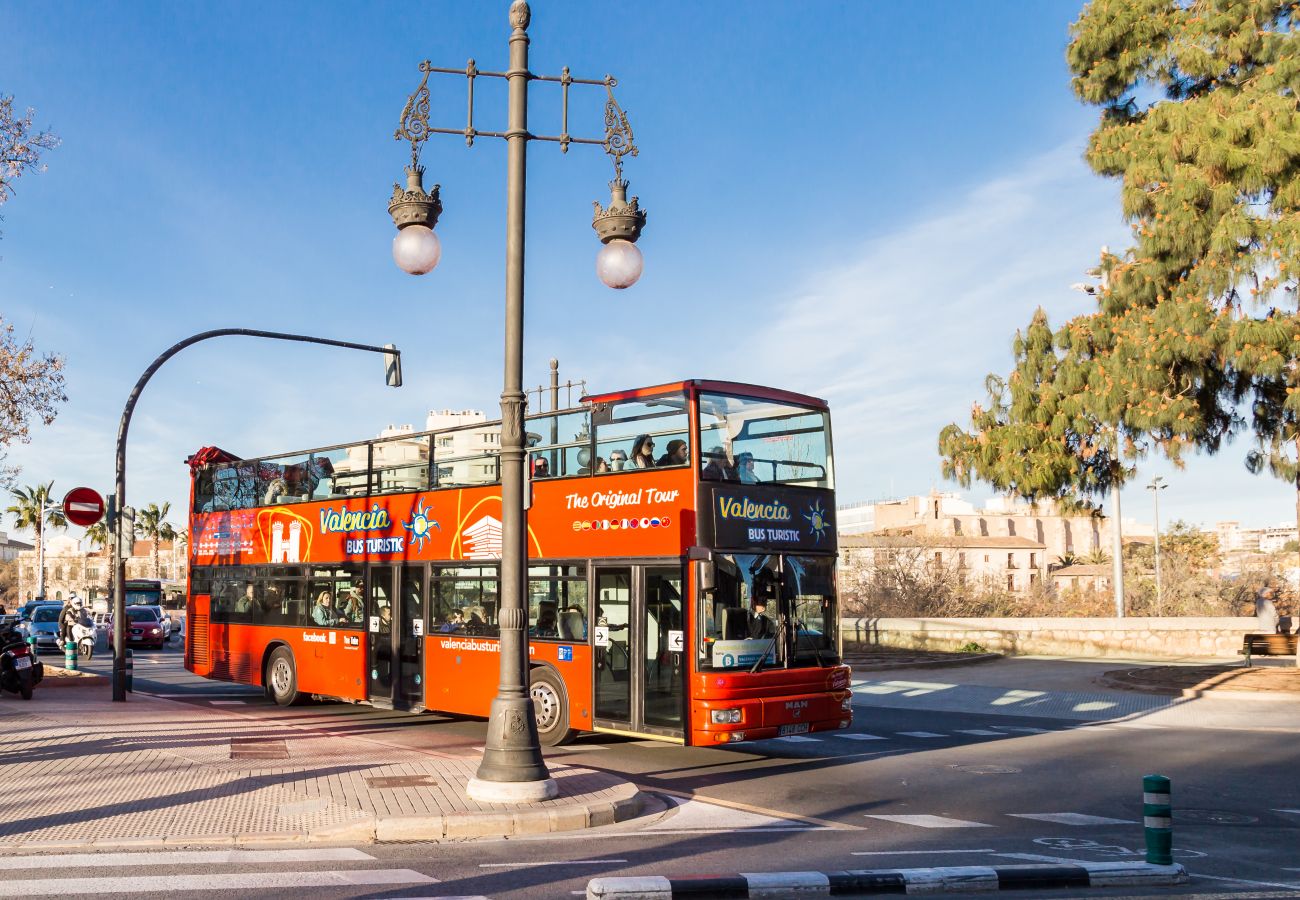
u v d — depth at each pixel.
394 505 17.56
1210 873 7.96
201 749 13.08
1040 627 31.27
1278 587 38.91
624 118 10.97
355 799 9.93
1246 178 20.41
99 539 101.62
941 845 8.90
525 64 10.77
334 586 18.72
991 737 16.73
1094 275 24.97
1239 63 22.55
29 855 8.14
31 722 15.20
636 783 12.16
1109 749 15.29
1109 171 23.14
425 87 10.69
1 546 178.50
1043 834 9.48
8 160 20.66
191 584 22.81
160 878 7.39
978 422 25.47
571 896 7.00
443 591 16.38
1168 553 79.31
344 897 6.92
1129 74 23.41
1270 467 22.42
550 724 14.57
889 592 39.69
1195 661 28.33
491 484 15.70
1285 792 11.85
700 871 7.82
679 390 13.11
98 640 45.25
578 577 14.30
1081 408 23.41
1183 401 21.39
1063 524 111.81
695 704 12.39
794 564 13.44
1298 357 20.17
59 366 23.69
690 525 12.76
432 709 16.28
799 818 10.20
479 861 8.12
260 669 20.42
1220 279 20.50
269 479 20.75
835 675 13.48
